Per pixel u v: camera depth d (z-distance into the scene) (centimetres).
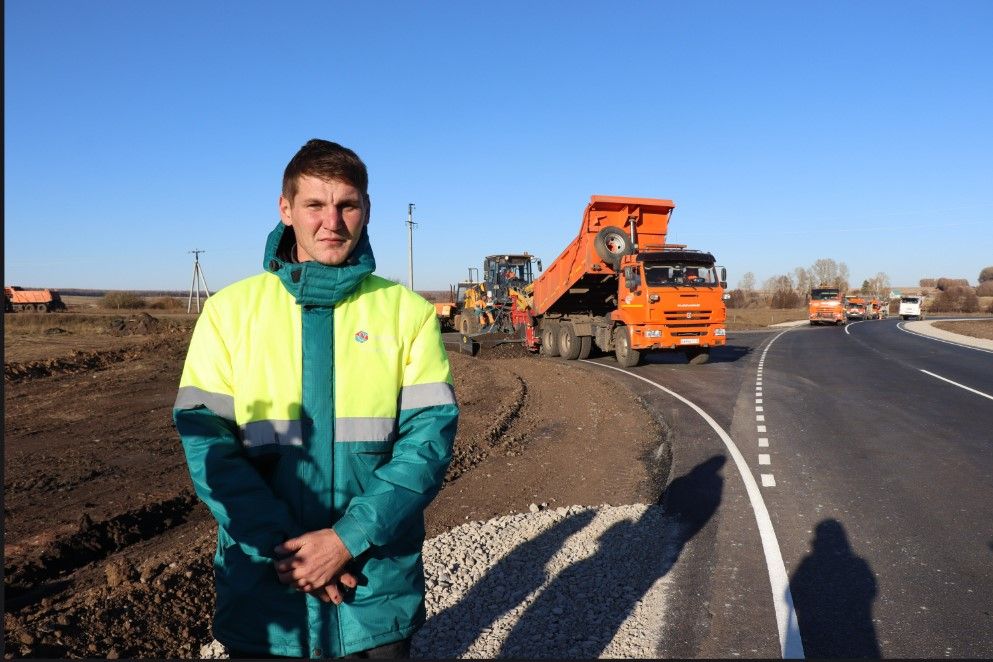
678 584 442
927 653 360
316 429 184
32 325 3059
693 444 885
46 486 691
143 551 536
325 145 191
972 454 817
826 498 639
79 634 372
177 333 2648
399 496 180
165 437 916
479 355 2214
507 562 462
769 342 2877
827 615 402
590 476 732
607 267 1820
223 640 186
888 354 2231
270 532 171
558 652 352
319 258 191
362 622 183
